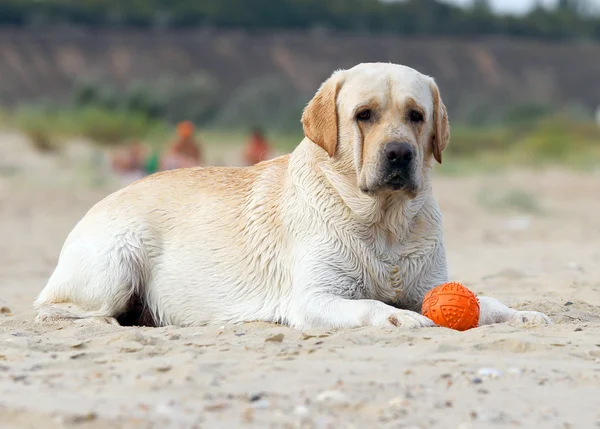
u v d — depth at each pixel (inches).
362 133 406.6
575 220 1195.9
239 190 450.0
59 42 4183.1
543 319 389.1
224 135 3029.0
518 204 1332.4
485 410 265.7
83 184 1546.5
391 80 406.6
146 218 449.1
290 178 430.6
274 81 3772.1
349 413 258.7
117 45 4244.6
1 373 301.9
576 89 4468.5
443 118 420.2
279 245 427.2
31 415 250.2
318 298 405.4
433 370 305.3
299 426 246.2
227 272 436.1
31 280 666.2
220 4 4810.5
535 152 2605.8
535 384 292.8
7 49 4055.1
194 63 4205.2
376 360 319.0
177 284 442.0
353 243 410.9
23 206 1293.1
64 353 336.5
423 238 418.0
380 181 392.8
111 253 440.5
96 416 248.8
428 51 4520.2
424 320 379.2
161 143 2488.9
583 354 330.3
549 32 5157.5
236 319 430.9
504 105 3964.1
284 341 357.7
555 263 736.3
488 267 714.2
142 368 304.8
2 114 2416.3
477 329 371.2
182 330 391.9
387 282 414.6
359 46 4473.4
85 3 4667.8
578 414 265.3
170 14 4662.9
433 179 1891.0
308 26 4867.1
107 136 2442.2
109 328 400.5
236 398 269.6
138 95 3417.8
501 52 4628.4
